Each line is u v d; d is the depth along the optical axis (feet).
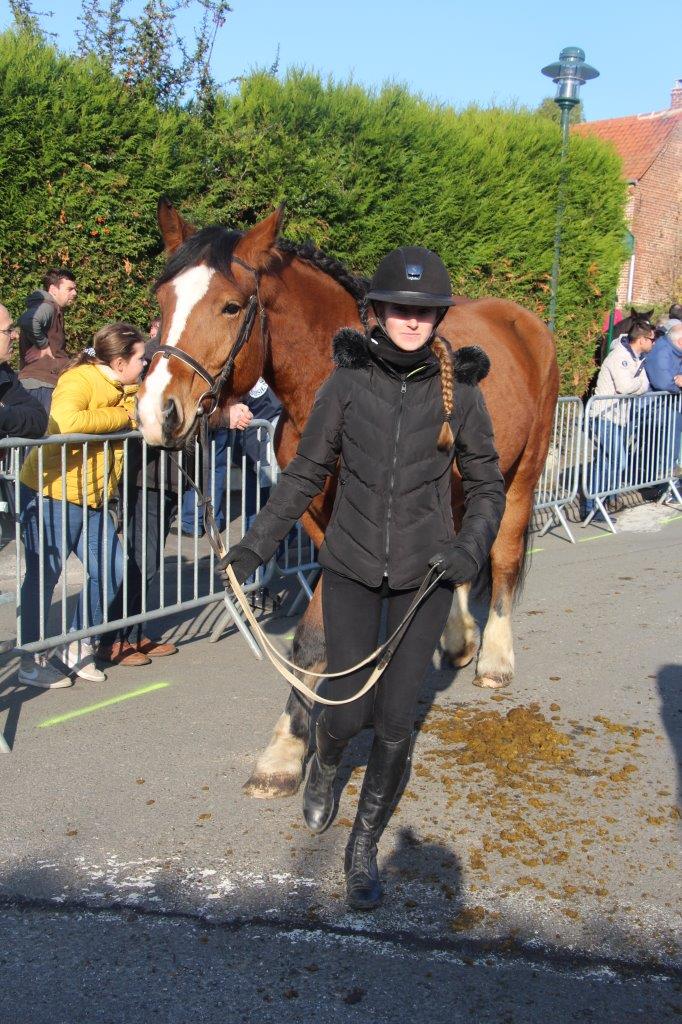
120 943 8.64
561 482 25.84
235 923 8.93
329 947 8.58
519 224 32.53
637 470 28.50
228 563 8.93
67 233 22.40
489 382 13.76
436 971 8.28
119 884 9.50
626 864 9.86
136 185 23.27
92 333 23.63
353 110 26.61
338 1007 7.84
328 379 9.01
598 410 26.81
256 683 15.23
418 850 10.11
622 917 9.00
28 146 21.57
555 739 12.66
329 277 12.14
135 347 14.83
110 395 14.83
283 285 11.47
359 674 9.12
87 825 10.61
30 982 8.13
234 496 25.89
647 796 11.28
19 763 12.16
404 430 8.70
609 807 11.02
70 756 12.39
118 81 23.73
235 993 8.00
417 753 12.37
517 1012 7.79
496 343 14.51
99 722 13.55
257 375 11.25
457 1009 7.82
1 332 13.28
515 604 15.62
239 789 11.51
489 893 9.36
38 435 13.51
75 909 9.12
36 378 20.72
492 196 31.58
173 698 14.53
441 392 8.76
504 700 14.28
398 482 8.73
